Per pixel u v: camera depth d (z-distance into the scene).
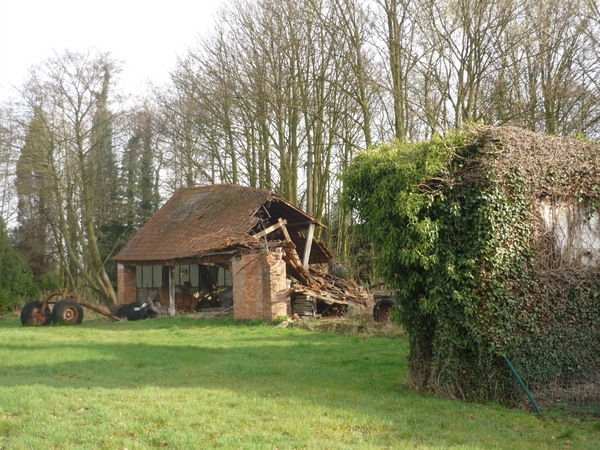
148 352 18.31
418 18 27.42
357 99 30.66
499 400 11.59
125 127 42.25
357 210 13.44
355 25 30.00
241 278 27.92
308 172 34.59
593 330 12.68
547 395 11.66
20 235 50.78
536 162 12.27
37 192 41.00
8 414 10.12
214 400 11.24
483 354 11.72
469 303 11.67
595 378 12.30
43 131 38.50
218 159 41.50
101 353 18.00
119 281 36.59
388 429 9.55
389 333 21.94
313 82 35.34
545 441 9.12
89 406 10.63
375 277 34.09
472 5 26.25
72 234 46.03
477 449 8.46
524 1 26.33
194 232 32.91
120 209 50.41
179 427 9.31
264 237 28.36
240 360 16.84
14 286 43.47
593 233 13.16
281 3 34.50
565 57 27.64
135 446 8.37
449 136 12.32
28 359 16.75
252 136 38.69
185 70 38.69
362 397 11.82
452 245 12.17
